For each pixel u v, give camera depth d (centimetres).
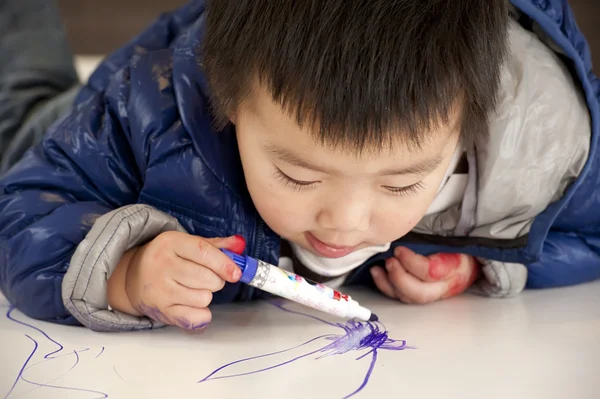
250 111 66
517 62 79
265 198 69
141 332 72
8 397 57
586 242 90
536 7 81
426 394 58
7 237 78
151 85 83
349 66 59
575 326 74
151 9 248
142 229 73
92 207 79
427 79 61
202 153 78
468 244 84
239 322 75
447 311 79
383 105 59
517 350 67
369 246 77
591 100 81
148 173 79
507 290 84
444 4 62
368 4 61
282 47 61
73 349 67
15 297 76
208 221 80
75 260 70
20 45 137
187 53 83
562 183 82
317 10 61
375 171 63
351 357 65
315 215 68
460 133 69
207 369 62
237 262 70
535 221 82
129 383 59
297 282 71
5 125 129
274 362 64
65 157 84
